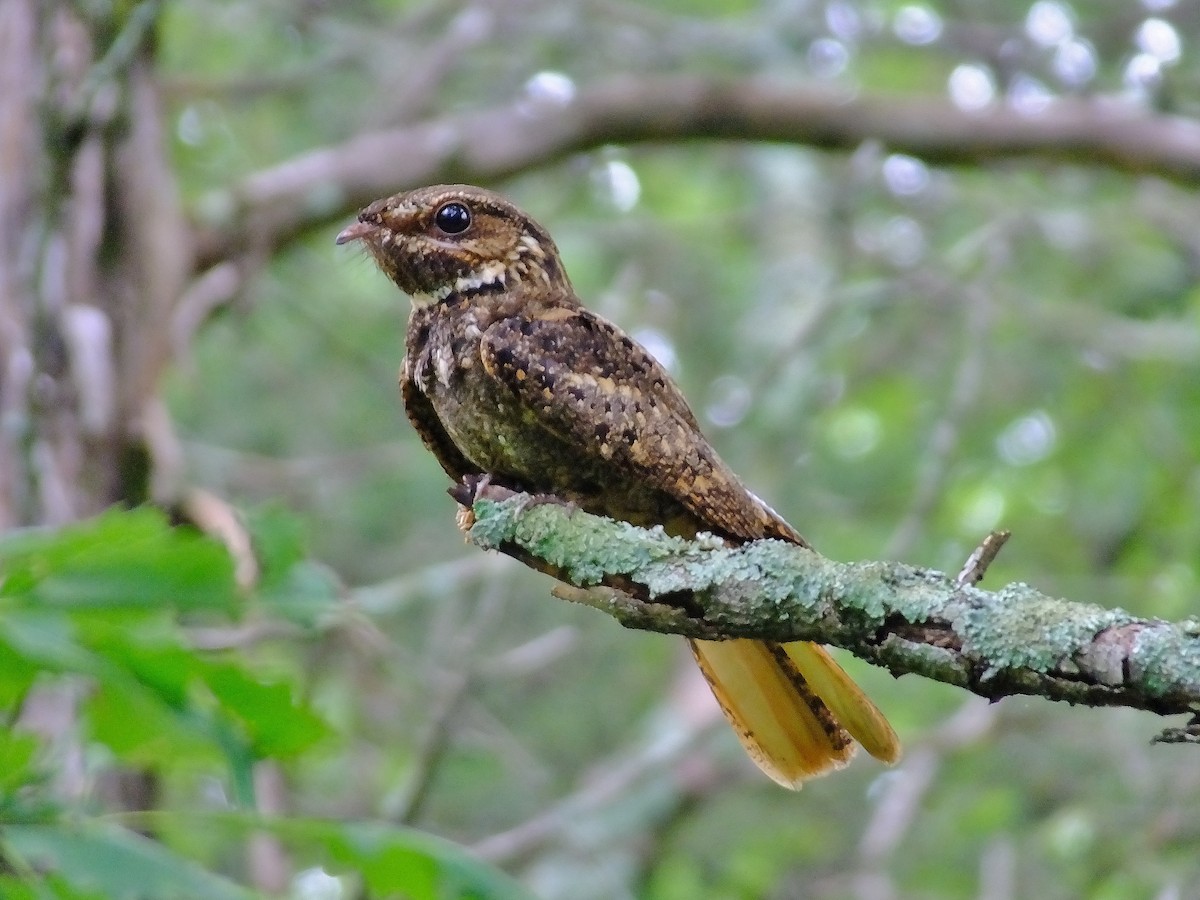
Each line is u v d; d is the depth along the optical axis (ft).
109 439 31.65
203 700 13.30
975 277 47.60
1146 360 45.55
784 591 15.71
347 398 50.03
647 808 42.60
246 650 27.04
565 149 45.19
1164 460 44.45
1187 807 37.70
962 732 40.75
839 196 46.70
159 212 34.53
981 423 48.06
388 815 34.06
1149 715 39.19
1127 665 13.99
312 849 32.68
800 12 46.47
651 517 22.18
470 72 51.19
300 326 49.52
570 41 49.24
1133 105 46.75
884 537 46.55
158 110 34.96
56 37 30.42
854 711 19.83
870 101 46.21
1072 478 46.78
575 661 46.91
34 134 29.78
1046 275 50.96
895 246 51.67
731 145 49.44
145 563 11.30
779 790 44.86
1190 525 42.88
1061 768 41.81
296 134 51.80
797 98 45.93
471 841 43.62
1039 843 39.47
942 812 42.22
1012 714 40.04
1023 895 39.01
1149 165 46.21
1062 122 46.21
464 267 23.17
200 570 11.39
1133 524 44.73
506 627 46.06
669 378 22.47
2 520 28.02
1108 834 38.06
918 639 14.99
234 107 48.98
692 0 52.70
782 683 20.79
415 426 23.63
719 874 44.14
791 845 43.57
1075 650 14.20
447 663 41.39
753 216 48.11
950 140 46.42
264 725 12.95
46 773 12.42
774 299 48.70
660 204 53.11
